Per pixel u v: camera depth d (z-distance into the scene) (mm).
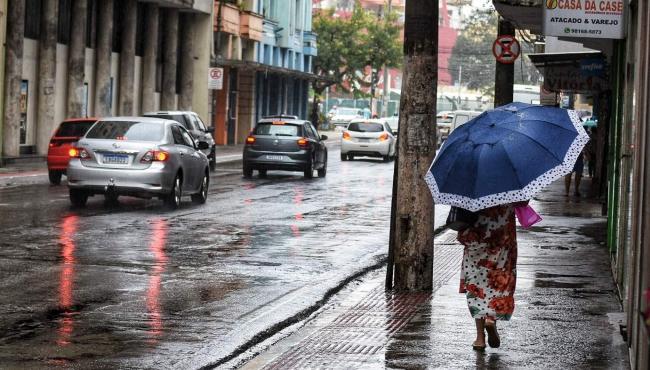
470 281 11508
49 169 35375
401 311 14102
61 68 49906
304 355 11375
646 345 7035
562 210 30484
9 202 28203
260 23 78312
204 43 66500
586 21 17359
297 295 15266
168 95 61812
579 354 11375
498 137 10828
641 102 10961
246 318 13516
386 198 33875
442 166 11008
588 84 35094
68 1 50156
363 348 11695
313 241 22031
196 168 29516
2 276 16078
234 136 76312
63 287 15289
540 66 34062
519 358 11164
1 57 43500
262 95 82250
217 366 11016
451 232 24594
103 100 53000
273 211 28344
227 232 23047
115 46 55781
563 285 16109
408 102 15484
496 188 10711
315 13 104250
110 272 16844
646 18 10609
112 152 27156
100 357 11133
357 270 18062
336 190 36875
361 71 106188
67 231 21938
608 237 20562
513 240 11477
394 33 103938
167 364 10906
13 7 43688
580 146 10844
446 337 12273
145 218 25250
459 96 132375
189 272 17219
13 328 12461
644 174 9469
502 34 31719
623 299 13961
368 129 60062
